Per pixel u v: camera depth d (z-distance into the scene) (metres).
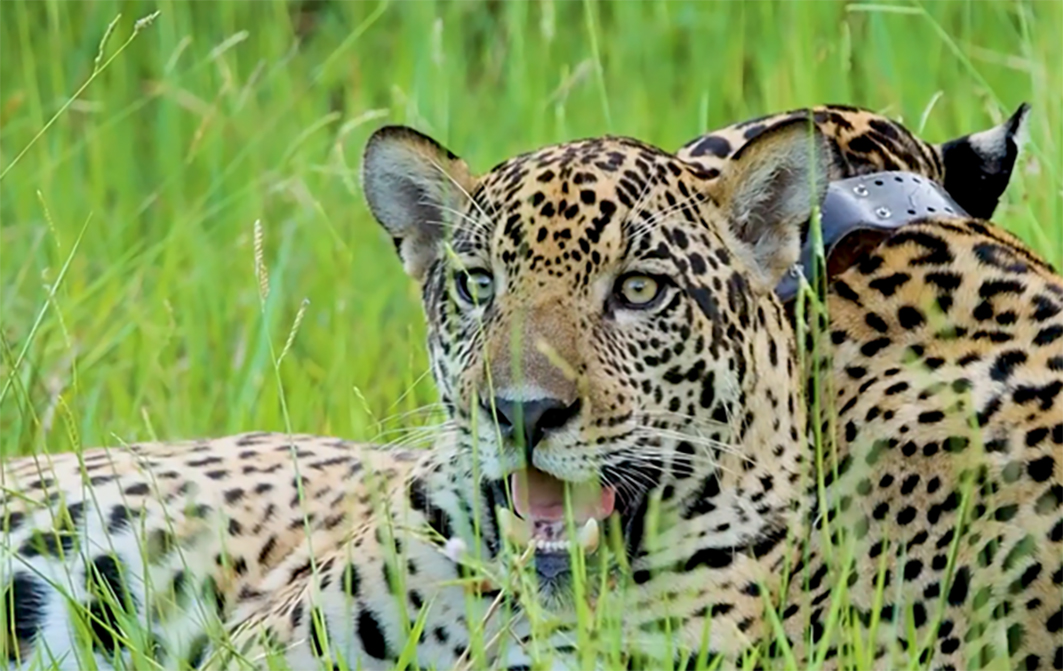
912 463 10.90
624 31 18.77
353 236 15.98
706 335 10.70
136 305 15.26
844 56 16.06
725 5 18.83
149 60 19.39
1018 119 12.63
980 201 12.53
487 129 17.69
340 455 12.91
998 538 10.83
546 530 10.45
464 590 10.93
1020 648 10.84
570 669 10.36
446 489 11.00
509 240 10.66
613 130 15.84
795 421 11.08
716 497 10.83
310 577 11.55
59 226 16.56
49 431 13.73
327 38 19.69
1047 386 11.05
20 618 12.30
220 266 16.00
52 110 18.41
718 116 17.88
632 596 10.76
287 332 15.61
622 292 10.62
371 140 11.37
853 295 11.37
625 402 10.50
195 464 12.87
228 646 10.77
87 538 11.99
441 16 19.09
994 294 11.33
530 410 10.26
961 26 18.56
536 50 18.89
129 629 11.08
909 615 10.48
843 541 10.75
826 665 10.66
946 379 11.03
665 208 10.73
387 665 11.13
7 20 19.56
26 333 14.73
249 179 17.31
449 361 10.90
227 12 19.03
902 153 12.09
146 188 17.95
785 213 11.02
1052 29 16.98
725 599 10.80
